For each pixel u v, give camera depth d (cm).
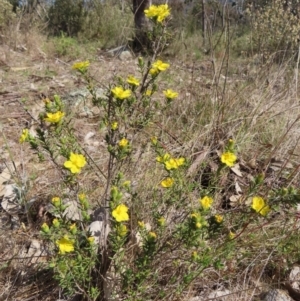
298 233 214
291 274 199
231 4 433
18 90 454
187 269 175
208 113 330
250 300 179
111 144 168
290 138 309
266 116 324
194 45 801
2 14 736
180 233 153
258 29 498
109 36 872
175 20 929
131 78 165
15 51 670
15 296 185
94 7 952
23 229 228
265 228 217
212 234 154
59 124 158
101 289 170
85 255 159
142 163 247
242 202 184
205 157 260
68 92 437
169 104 193
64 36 816
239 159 289
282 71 371
